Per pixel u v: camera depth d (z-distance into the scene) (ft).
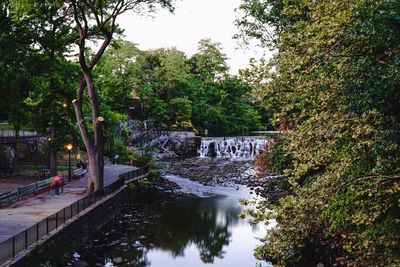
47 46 102.01
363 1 23.34
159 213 94.32
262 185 127.24
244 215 27.68
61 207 71.20
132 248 66.49
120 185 97.60
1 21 98.07
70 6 90.12
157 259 62.34
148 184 122.72
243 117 314.96
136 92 249.14
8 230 54.60
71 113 107.76
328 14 24.71
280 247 26.84
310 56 23.95
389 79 22.85
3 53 97.40
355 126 25.27
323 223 37.65
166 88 278.05
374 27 22.76
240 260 63.46
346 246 28.91
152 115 262.67
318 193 26.25
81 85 84.79
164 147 222.28
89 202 71.97
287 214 26.73
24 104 104.53
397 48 23.47
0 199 71.15
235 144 232.12
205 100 303.07
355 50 24.56
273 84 27.07
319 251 47.29
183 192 122.42
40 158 136.98
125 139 178.29
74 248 60.75
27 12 82.89
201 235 77.30
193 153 229.66
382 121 24.57
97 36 95.50
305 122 27.09
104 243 67.51
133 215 90.43
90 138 84.58
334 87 25.09
